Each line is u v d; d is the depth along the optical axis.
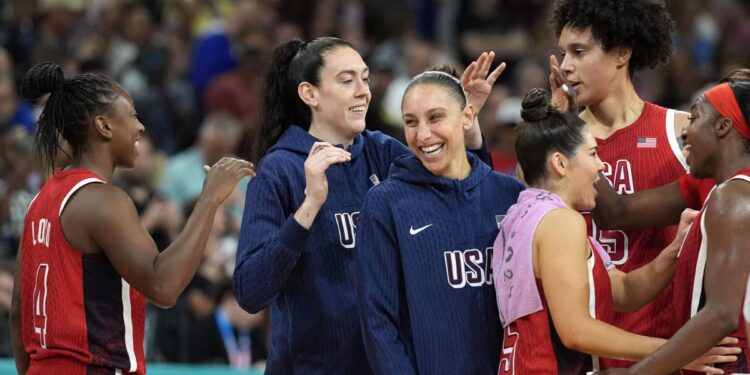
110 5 39.09
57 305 14.43
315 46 16.34
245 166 15.22
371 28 38.62
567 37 16.52
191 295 25.77
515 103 34.22
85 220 14.38
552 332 14.11
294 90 16.52
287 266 15.17
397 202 14.85
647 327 16.30
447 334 14.68
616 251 16.58
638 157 16.59
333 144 16.31
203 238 14.71
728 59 41.66
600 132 16.84
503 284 14.37
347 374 16.00
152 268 14.28
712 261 13.49
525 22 43.28
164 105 35.28
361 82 16.20
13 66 36.38
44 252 14.59
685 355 13.36
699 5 44.06
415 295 14.69
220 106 35.09
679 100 37.94
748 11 46.75
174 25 39.06
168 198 30.17
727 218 13.45
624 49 16.47
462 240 14.86
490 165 16.47
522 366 14.09
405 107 14.76
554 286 13.69
